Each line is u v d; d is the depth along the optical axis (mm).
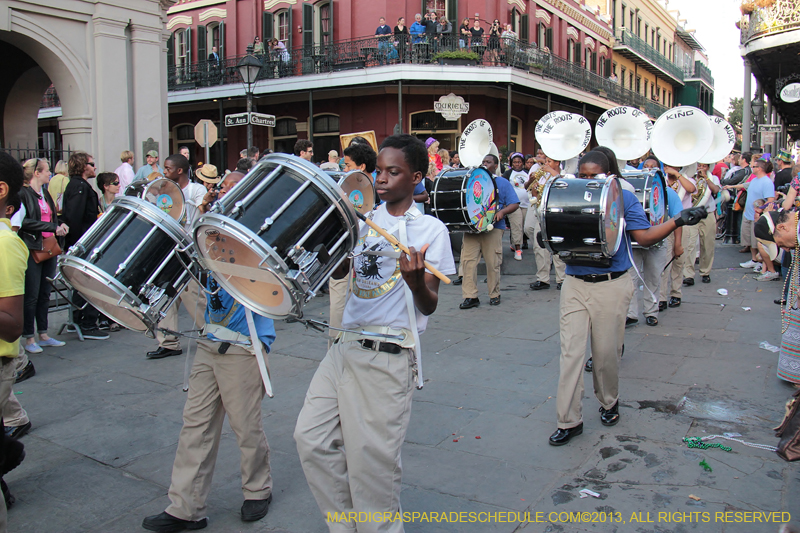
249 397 2996
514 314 7445
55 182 8547
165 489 3449
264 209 2293
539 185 8914
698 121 7816
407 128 21078
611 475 3453
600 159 4234
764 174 10250
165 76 11078
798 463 3539
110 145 10188
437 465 3609
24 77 11938
